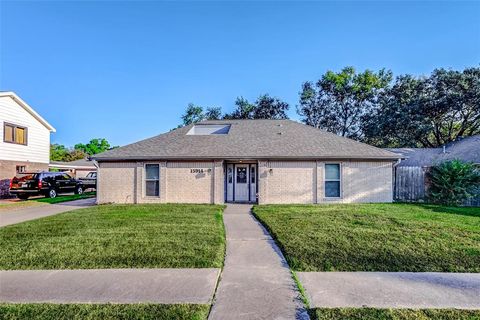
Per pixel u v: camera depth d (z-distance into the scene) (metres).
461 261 5.07
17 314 3.30
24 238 6.73
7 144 17.67
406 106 24.64
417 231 7.08
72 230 7.52
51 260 5.16
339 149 13.69
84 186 21.36
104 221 8.79
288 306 3.50
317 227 7.62
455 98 22.75
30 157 19.45
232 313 3.33
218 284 4.17
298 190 13.36
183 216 9.65
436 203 12.93
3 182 17.34
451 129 25.22
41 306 3.49
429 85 24.19
